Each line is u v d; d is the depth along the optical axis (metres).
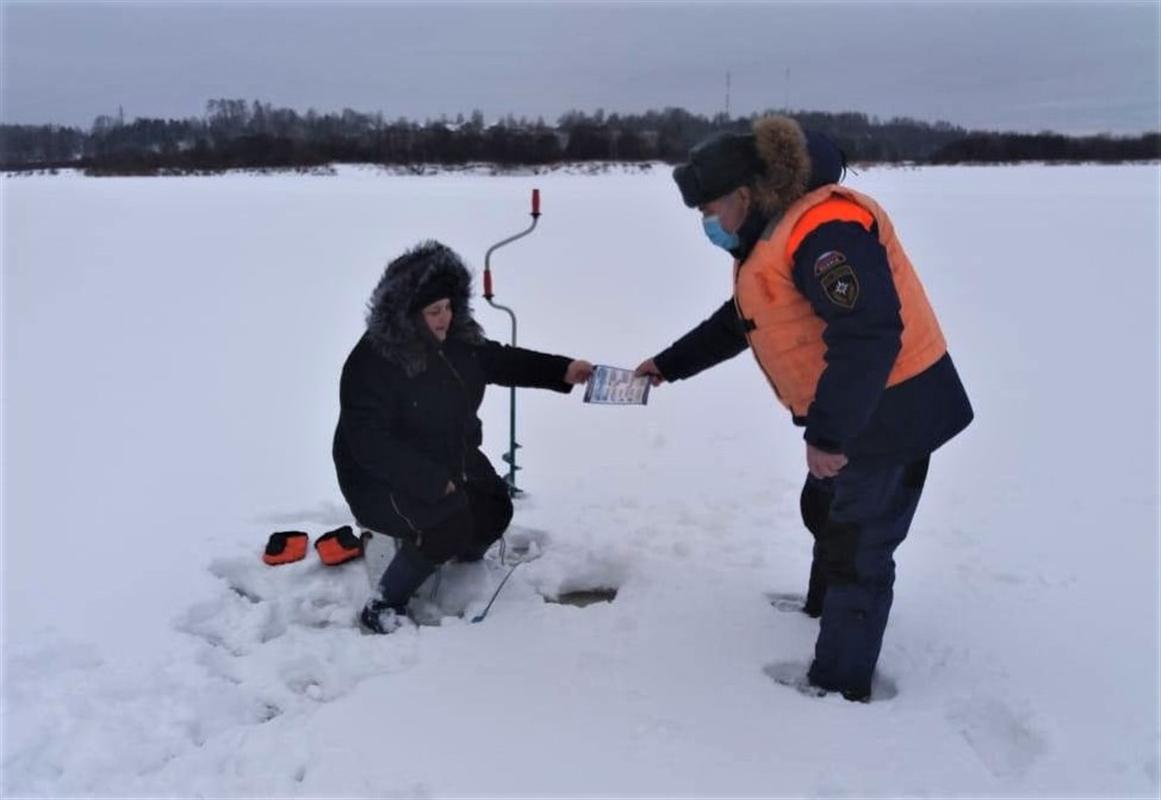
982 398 6.09
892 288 2.39
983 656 3.02
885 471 2.65
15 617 3.26
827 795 2.44
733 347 3.32
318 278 11.55
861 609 2.79
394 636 3.16
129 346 7.77
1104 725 2.68
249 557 3.70
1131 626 3.19
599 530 3.94
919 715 2.74
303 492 4.46
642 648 3.09
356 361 3.16
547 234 16.58
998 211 20.88
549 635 3.16
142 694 2.85
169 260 13.20
